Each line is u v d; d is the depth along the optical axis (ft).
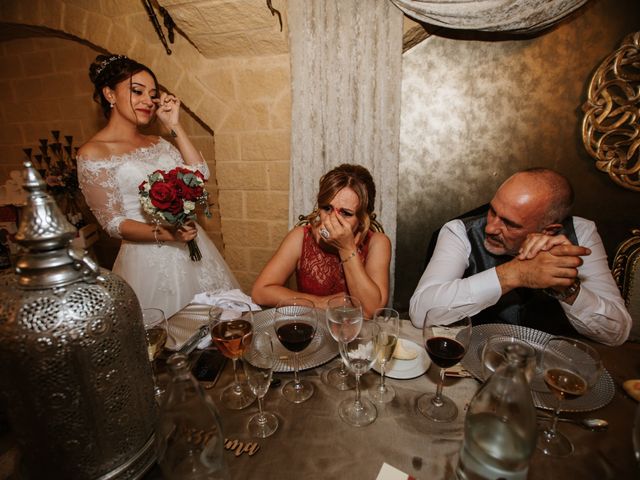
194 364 3.07
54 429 1.76
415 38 6.56
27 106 9.68
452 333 2.95
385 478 2.05
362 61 6.39
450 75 6.84
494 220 4.21
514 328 3.49
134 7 6.98
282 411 2.58
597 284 4.30
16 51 9.17
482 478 1.84
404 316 7.09
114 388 1.84
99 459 1.88
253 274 8.22
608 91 6.16
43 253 1.73
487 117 6.91
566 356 2.49
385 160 6.84
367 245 5.03
